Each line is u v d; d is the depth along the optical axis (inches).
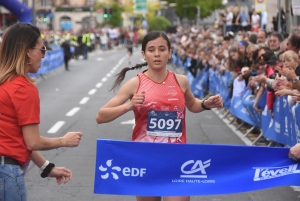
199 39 885.8
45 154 357.1
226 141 413.7
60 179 168.1
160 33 176.4
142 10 2608.3
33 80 151.6
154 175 171.0
